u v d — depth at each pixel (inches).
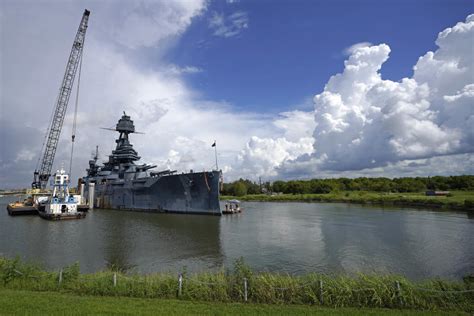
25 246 1086.4
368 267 830.5
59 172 2134.6
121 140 2849.4
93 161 3361.2
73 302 429.7
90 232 1397.6
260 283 483.5
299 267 829.2
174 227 1555.1
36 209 2345.0
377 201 3393.2
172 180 2170.3
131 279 514.0
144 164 2726.4
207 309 414.6
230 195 5949.8
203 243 1147.3
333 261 890.1
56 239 1220.5
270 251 1013.2
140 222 1736.0
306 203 3843.5
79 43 2802.7
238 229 1501.0
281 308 427.2
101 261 882.8
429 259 906.7
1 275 549.0
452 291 445.1
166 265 840.9
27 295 461.7
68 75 2829.7
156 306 422.9
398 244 1119.6
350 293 452.1
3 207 3580.2
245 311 410.9
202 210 2060.8
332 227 1571.1
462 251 1002.1
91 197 2952.8
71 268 551.5
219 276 519.8
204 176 2007.9
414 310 423.5
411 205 2947.8
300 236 1302.9
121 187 2620.6
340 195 4505.4
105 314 383.2
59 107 2827.3
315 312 410.6
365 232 1397.6
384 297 446.3
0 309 391.9
